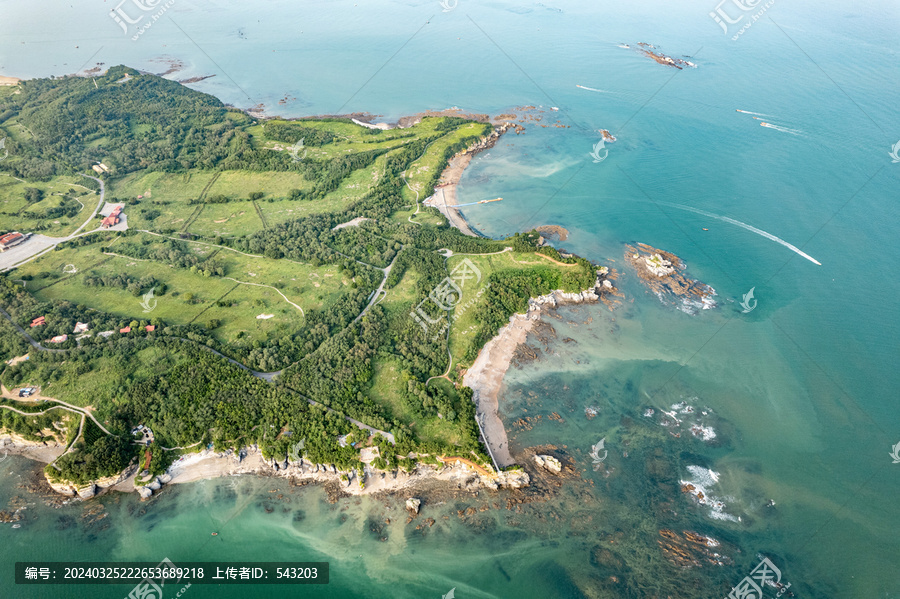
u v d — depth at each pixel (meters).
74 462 109.38
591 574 98.56
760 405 130.25
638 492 112.44
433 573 99.06
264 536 104.50
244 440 117.19
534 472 116.31
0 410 117.88
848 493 110.88
